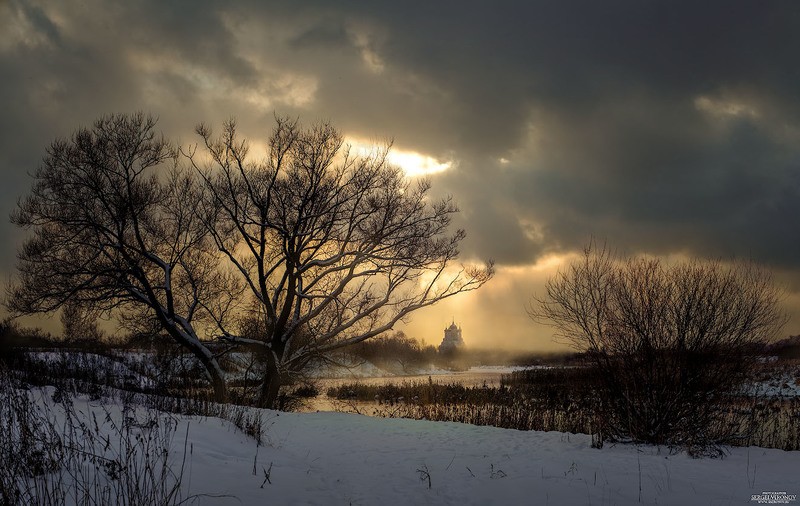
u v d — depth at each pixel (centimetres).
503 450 1116
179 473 686
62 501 507
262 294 2283
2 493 493
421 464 970
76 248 2197
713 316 1145
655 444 1138
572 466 916
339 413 1772
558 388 2173
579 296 1265
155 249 2347
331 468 924
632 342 1195
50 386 1262
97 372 1662
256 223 2223
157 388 1394
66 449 628
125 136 2156
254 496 659
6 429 623
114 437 776
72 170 2131
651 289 1198
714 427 1166
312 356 2383
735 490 761
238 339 2195
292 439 1237
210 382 2116
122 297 2219
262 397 2162
